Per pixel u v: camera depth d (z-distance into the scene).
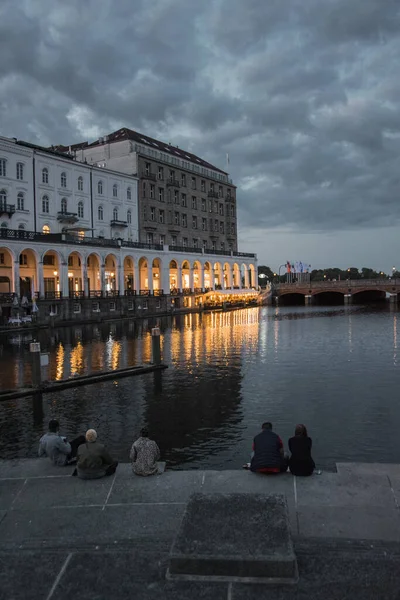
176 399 22.67
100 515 8.76
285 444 16.72
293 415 19.95
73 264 70.88
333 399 22.38
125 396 23.22
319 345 40.56
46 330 53.62
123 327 57.50
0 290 59.78
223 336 48.00
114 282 76.50
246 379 27.02
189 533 6.70
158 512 8.82
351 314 79.56
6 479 10.56
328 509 8.69
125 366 30.95
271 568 6.27
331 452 15.80
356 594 6.07
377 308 97.69
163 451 16.05
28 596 6.28
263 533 6.62
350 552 7.11
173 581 6.38
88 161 88.44
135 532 8.06
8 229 56.62
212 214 105.62
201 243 101.56
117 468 10.98
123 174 80.44
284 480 10.03
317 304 120.06
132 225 83.06
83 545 7.62
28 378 27.39
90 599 6.16
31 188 64.31
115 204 79.12
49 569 6.91
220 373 28.73
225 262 103.38
